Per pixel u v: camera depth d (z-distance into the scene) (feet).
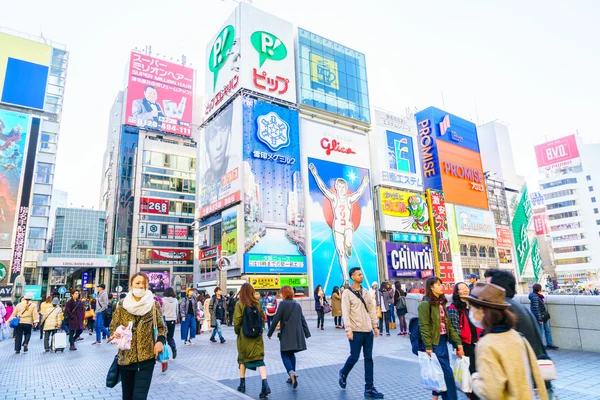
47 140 166.40
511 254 216.95
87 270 166.81
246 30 141.28
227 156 133.39
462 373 15.23
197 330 57.98
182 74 197.88
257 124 132.77
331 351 36.50
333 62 162.40
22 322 40.73
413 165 180.04
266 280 118.11
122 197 175.42
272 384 23.88
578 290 216.95
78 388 23.29
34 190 158.61
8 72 164.25
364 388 22.17
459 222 188.14
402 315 46.83
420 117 201.57
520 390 8.29
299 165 139.33
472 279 33.06
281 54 147.64
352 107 161.48
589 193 293.02
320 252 133.49
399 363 29.40
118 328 14.05
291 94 145.79
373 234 149.69
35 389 23.09
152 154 183.93
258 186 126.52
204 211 141.90
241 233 119.96
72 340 42.01
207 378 25.29
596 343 29.66
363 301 21.36
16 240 147.02
